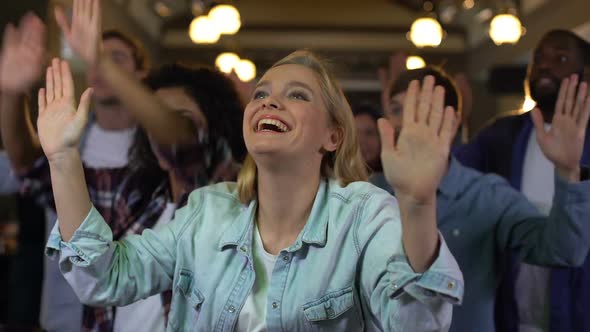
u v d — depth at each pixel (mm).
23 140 2078
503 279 2287
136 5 9594
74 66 6645
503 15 6266
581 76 2430
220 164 2100
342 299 1368
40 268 2777
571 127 1699
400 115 2193
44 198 2141
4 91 1998
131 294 1468
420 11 10594
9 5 2666
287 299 1379
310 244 1400
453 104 2160
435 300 1188
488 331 2037
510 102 10078
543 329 2273
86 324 1997
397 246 1280
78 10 1758
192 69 2145
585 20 6375
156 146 2041
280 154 1395
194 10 8055
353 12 11492
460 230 2041
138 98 1950
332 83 1511
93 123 2281
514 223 1998
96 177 2146
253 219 1477
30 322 2783
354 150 1546
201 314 1450
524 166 2457
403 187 1146
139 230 2062
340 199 1433
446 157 1142
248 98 2471
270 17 11461
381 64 11414
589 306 2229
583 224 1738
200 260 1467
